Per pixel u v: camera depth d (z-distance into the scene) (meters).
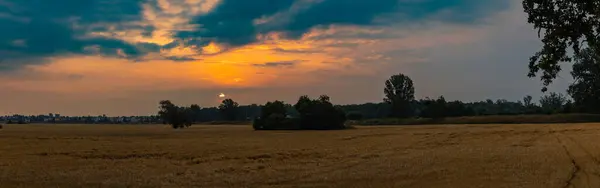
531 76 21.56
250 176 24.33
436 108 143.12
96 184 22.56
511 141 46.47
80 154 39.28
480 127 83.62
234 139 62.75
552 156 30.09
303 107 109.00
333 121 106.00
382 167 26.70
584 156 29.42
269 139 61.81
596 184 19.11
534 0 19.98
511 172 23.00
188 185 21.80
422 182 20.91
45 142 56.44
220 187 21.11
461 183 20.20
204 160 33.72
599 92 48.25
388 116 170.88
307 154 36.97
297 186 20.92
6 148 46.00
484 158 30.09
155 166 30.02
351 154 36.19
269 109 113.62
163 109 123.94
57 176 25.31
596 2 18.86
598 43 19.64
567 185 18.97
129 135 77.75
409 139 55.41
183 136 73.50
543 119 111.62
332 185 20.89
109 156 37.66
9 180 24.11
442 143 47.06
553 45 20.33
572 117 108.88
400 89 169.62
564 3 19.58
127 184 22.39
